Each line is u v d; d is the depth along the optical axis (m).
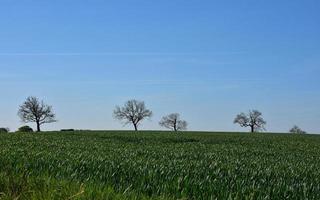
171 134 75.31
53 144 34.03
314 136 79.88
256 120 159.25
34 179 10.16
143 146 36.62
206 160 21.42
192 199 9.52
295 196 10.67
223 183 11.58
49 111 145.12
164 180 11.73
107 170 13.16
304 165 22.56
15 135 55.88
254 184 11.84
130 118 161.62
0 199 8.48
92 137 55.12
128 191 9.55
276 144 49.97
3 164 13.56
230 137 65.94
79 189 8.81
